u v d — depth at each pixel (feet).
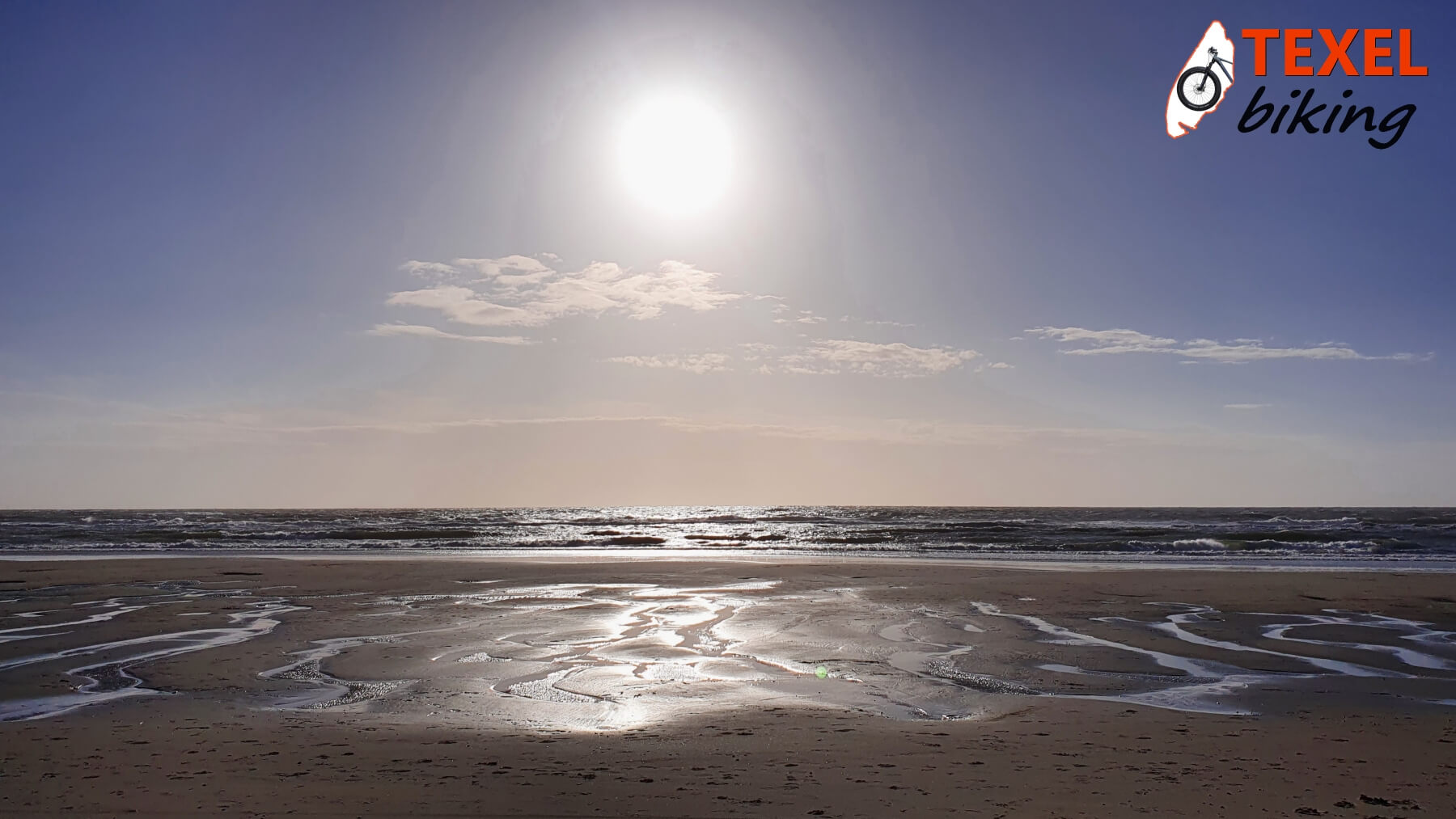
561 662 39.58
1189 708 31.14
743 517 352.69
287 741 25.84
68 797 20.22
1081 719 29.09
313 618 53.06
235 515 409.49
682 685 34.91
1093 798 20.24
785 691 33.76
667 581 73.82
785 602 60.13
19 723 28.53
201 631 48.37
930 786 21.21
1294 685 35.32
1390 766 23.13
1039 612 55.67
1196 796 20.39
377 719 29.12
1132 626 50.34
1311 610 56.54
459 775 22.12
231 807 19.52
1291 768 22.82
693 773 22.34
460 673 37.09
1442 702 32.24
